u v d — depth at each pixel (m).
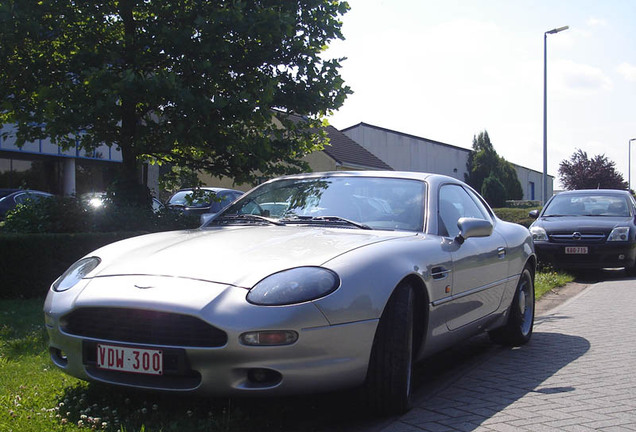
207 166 9.55
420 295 3.83
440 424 3.47
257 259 3.42
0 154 21.77
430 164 47.12
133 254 3.74
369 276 3.38
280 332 3.05
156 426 3.19
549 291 9.85
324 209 4.52
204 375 3.08
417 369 4.88
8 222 8.62
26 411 3.38
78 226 8.54
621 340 5.88
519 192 52.19
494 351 5.53
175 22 8.65
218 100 7.96
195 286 3.20
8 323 5.86
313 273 3.26
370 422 3.50
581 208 12.79
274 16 8.20
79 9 8.52
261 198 4.95
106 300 3.23
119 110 8.34
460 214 4.89
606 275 12.41
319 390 3.19
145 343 3.16
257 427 3.31
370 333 3.31
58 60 8.77
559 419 3.57
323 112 9.35
